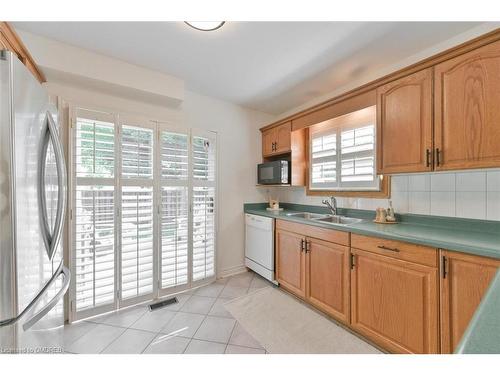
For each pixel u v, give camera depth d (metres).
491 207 1.49
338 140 2.48
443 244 1.23
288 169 2.83
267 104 3.03
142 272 2.20
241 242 3.07
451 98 1.37
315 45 1.75
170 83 2.21
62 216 1.25
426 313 1.31
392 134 1.67
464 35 1.60
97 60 1.85
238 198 3.05
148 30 1.58
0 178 0.86
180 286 2.46
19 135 0.92
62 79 1.83
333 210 2.47
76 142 1.87
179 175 2.45
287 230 2.38
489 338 0.41
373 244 1.58
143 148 2.22
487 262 1.10
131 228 2.13
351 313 1.73
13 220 0.88
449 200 1.68
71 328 1.79
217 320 1.92
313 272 2.07
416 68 1.53
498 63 1.19
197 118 2.66
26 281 0.94
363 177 2.24
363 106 1.90
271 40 1.69
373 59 1.94
